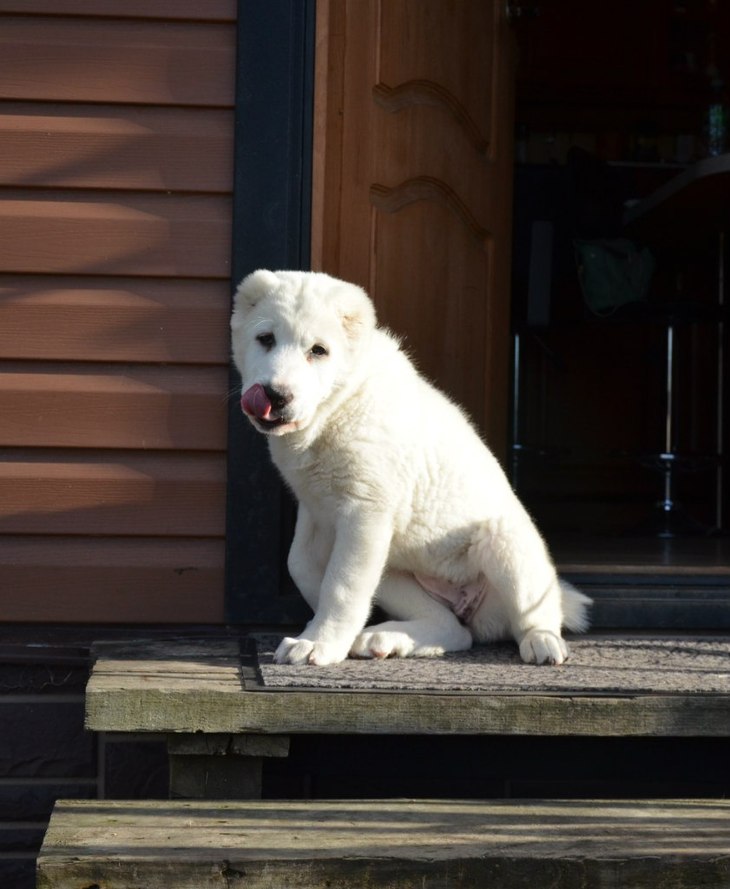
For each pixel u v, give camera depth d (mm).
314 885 2898
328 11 4898
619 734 3615
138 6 4871
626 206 8938
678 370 10453
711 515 10336
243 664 4113
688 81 11391
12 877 4840
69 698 4855
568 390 10570
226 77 4902
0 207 4848
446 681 3803
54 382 4859
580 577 5195
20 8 4844
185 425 4879
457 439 4465
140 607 4871
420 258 5691
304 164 4906
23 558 4855
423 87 5652
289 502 4926
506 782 4891
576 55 11297
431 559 4453
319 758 3730
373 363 4316
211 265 4895
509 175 6223
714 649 4504
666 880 2918
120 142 4875
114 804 3330
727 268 8797
